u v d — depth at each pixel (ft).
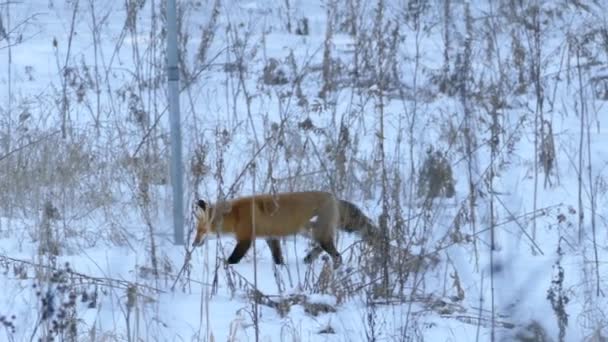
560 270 36.22
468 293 39.68
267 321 36.14
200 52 75.87
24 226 47.52
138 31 98.84
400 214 43.19
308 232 44.32
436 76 80.48
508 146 59.11
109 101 72.49
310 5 120.67
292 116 70.69
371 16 96.07
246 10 111.96
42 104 69.15
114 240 45.62
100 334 32.60
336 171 52.44
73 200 49.60
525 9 92.73
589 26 93.56
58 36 98.53
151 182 52.60
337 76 81.82
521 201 49.16
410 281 41.32
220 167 47.98
